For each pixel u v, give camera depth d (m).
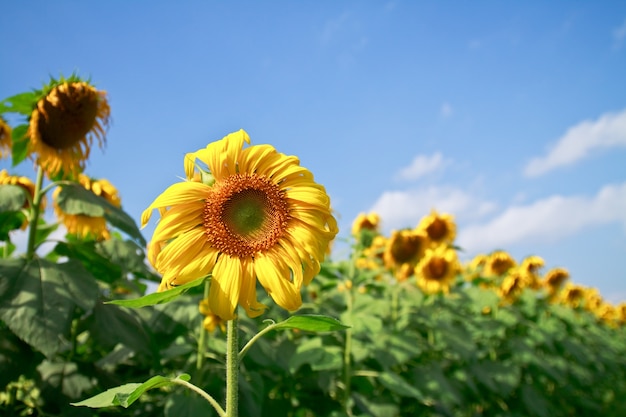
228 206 0.54
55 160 0.96
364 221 1.86
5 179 1.08
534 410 1.77
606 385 3.29
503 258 2.15
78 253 0.98
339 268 1.31
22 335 0.73
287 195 0.56
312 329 0.50
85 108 0.94
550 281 2.69
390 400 1.12
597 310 4.35
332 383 1.09
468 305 1.99
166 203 0.52
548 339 2.10
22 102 0.93
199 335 1.06
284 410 1.09
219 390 0.92
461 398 1.44
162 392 1.02
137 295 1.10
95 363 1.02
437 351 1.65
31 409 0.90
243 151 0.57
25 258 0.86
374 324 1.10
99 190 1.14
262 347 1.03
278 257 0.54
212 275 0.51
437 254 1.75
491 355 1.91
